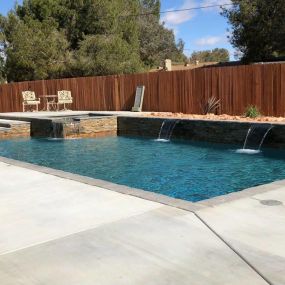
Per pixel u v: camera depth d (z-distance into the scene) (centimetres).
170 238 364
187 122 1316
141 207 456
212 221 402
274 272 297
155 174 860
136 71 3031
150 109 1772
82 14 3088
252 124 1134
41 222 421
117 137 1499
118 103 1906
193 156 1050
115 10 3148
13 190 553
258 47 2552
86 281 296
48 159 1076
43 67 2977
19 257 339
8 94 2353
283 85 1336
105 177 848
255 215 417
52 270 314
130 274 303
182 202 469
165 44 4856
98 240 368
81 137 1514
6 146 1340
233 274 296
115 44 2967
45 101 2188
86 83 2022
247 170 867
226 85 1494
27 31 3003
